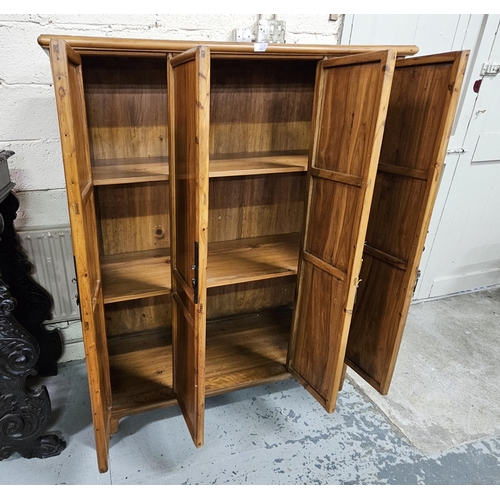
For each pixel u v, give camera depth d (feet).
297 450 5.03
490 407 5.98
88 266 3.51
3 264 5.21
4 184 4.35
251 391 6.03
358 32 5.88
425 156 4.27
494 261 9.45
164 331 6.41
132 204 5.29
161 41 3.70
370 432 5.38
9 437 4.50
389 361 5.10
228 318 6.95
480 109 7.41
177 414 5.52
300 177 6.12
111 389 5.19
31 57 4.64
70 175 3.01
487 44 6.85
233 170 4.34
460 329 7.98
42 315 5.67
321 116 4.29
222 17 5.11
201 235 3.51
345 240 4.14
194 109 3.22
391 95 4.65
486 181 8.23
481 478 4.77
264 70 5.21
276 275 5.00
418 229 4.43
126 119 4.86
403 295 4.75
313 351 5.05
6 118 4.80
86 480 4.50
